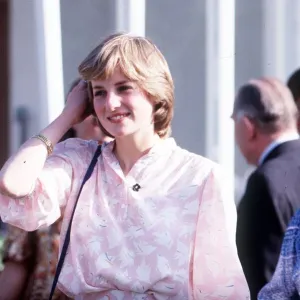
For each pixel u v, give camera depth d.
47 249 7.49
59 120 6.72
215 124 16.72
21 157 6.38
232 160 16.58
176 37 16.77
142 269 6.20
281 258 6.36
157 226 6.27
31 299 7.55
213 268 6.29
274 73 17.55
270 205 7.83
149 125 6.46
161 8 16.67
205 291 6.32
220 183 6.36
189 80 16.88
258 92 8.68
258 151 8.69
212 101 16.75
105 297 6.30
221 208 6.31
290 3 17.52
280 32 17.55
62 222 6.72
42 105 13.84
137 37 6.48
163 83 6.45
